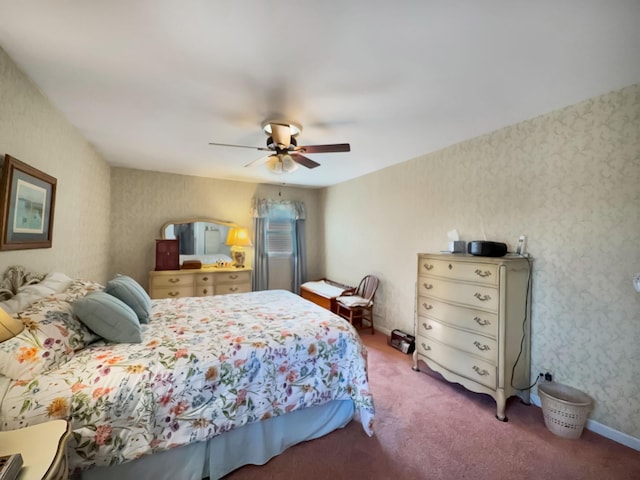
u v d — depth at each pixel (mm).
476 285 2293
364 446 1834
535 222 2324
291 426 1820
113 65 1646
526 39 1426
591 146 2010
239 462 1646
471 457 1746
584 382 2047
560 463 1703
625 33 1373
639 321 1814
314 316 2266
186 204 4473
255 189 5027
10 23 1311
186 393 1462
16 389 1176
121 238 4047
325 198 5414
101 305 1635
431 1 1190
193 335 1833
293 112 2230
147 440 1342
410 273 3578
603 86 1858
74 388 1268
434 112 2236
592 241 2010
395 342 3486
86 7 1218
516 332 2230
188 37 1409
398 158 3521
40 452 914
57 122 2197
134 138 2840
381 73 1717
